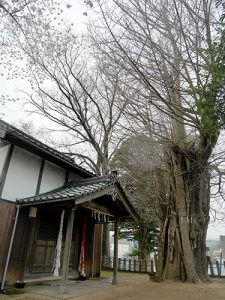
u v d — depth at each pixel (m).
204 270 10.23
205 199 11.48
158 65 6.69
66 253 7.95
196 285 8.95
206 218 11.23
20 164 9.28
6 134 8.35
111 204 10.82
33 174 9.78
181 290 8.00
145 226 19.72
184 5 6.99
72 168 11.46
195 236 10.38
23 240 8.77
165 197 12.20
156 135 9.48
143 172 13.80
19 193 9.06
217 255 25.78
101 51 7.88
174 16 7.06
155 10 7.16
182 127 10.55
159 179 12.67
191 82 6.69
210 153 10.13
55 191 10.09
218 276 14.03
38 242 9.41
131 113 8.41
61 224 9.27
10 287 8.04
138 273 15.95
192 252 10.16
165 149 11.36
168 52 7.34
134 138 10.02
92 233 12.52
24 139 8.67
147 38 6.91
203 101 5.32
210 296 7.08
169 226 11.01
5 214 8.41
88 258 11.97
